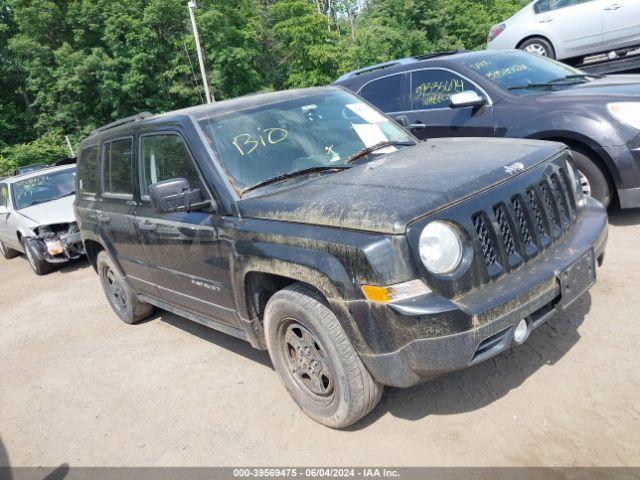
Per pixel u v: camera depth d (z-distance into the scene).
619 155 4.93
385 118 4.43
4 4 38.94
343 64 36.44
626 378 3.18
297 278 2.96
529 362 3.51
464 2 38.97
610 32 8.77
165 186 3.46
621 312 3.86
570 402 3.08
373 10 42.06
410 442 3.05
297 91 4.45
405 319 2.59
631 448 2.68
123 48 37.50
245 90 41.56
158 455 3.44
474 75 6.18
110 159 4.99
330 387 3.17
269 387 3.95
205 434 3.55
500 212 2.90
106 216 4.98
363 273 2.65
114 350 5.21
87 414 4.14
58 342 5.76
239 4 44.22
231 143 3.74
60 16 38.31
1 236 10.59
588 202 3.65
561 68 6.51
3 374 5.23
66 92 36.97
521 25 9.77
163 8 37.69
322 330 2.96
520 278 2.85
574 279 3.00
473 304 2.65
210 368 4.43
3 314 7.34
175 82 38.78
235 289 3.49
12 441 4.00
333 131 4.04
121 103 38.00
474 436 2.99
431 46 37.03
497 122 5.85
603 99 5.16
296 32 36.66
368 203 2.79
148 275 4.72
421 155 3.60
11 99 42.06
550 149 3.44
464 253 2.73
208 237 3.60
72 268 9.05
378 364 2.77
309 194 3.19
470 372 3.55
